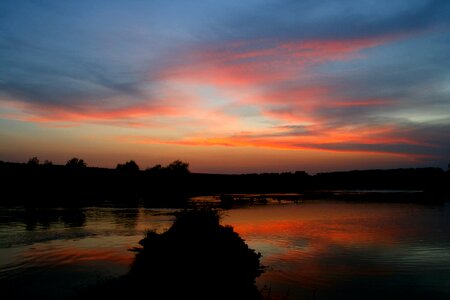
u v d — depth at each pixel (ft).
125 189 333.62
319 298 50.21
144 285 51.90
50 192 262.67
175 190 373.81
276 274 61.46
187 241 65.41
